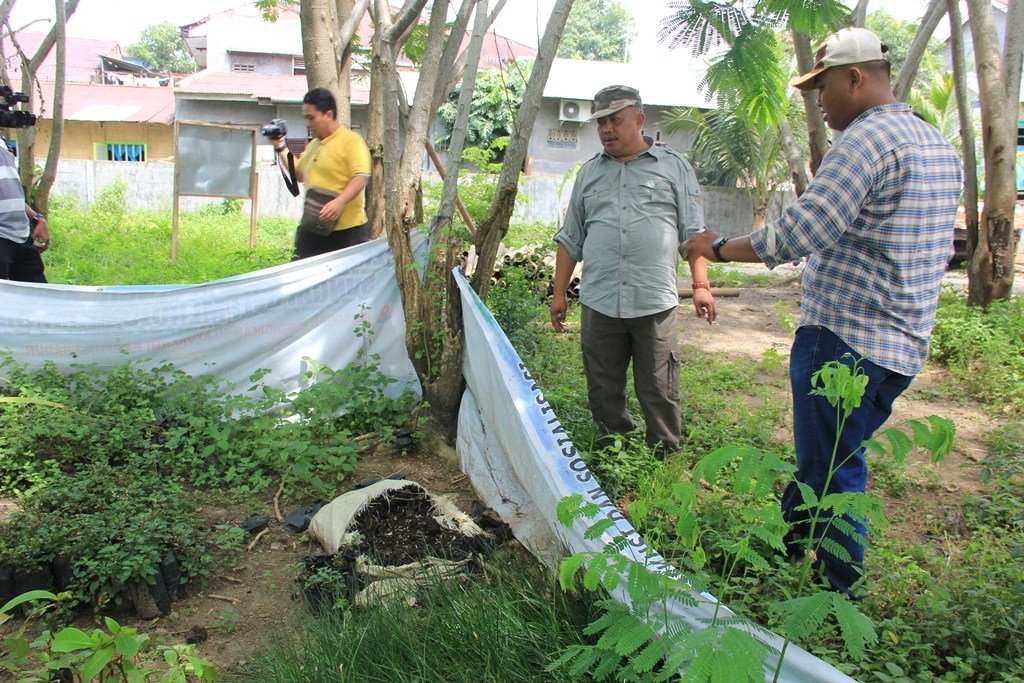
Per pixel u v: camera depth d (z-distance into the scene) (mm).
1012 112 9195
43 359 5500
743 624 2469
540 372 6234
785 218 3232
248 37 32469
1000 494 4609
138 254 11570
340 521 3965
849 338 3330
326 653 2955
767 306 11062
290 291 5617
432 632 2998
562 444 3619
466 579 3422
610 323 4598
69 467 4594
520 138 4945
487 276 5203
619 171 4543
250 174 12312
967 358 7574
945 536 4141
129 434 4711
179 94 23891
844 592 3357
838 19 4383
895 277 3262
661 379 4598
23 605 3416
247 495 4477
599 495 3340
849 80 3326
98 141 28219
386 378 5508
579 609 3037
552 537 3762
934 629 3090
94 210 18953
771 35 4539
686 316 10070
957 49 9469
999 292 9336
